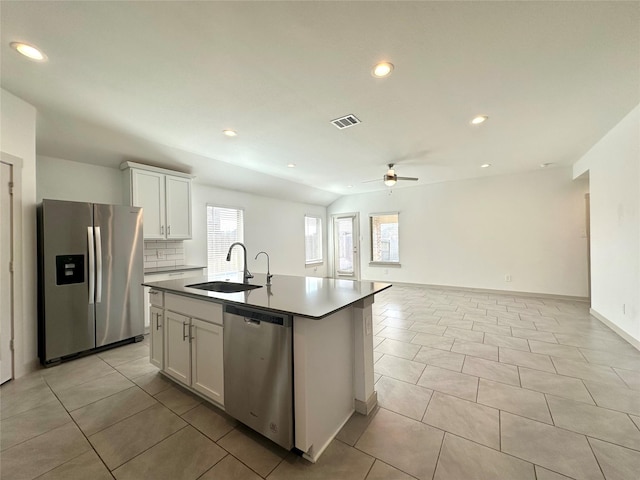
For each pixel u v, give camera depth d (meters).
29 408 2.03
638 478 1.38
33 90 2.30
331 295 1.96
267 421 1.64
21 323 2.53
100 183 3.72
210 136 3.28
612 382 2.28
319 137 3.35
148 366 2.72
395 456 1.56
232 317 1.82
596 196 3.83
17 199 2.47
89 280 2.97
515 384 2.28
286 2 1.43
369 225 7.37
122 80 2.15
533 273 5.34
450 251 6.20
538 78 2.16
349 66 1.99
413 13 1.52
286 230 6.82
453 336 3.38
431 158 4.31
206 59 1.90
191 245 4.75
